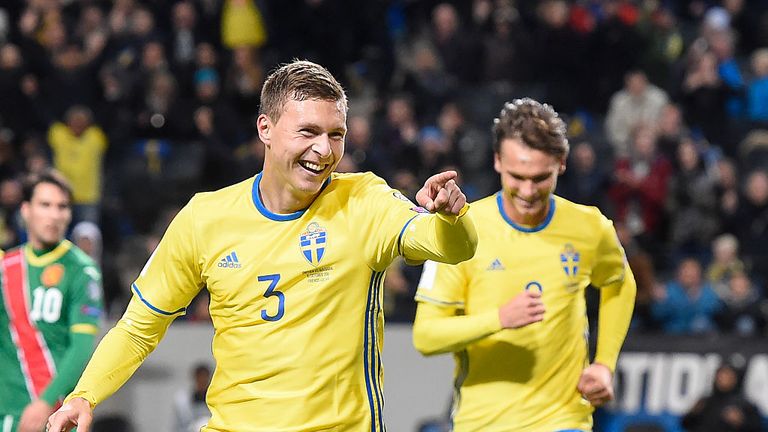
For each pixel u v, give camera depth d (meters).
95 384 15.41
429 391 32.62
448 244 13.74
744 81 56.66
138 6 55.09
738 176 51.50
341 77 54.16
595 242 20.03
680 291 39.50
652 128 49.00
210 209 15.25
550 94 53.41
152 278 15.67
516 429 19.34
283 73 14.55
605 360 20.53
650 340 33.03
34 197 23.44
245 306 15.02
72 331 23.28
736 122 52.97
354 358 14.90
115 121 50.94
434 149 47.41
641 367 32.94
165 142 51.22
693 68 53.28
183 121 50.84
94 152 49.53
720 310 39.62
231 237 15.07
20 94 50.88
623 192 46.03
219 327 15.36
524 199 19.16
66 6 56.91
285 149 14.34
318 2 54.06
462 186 47.72
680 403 32.88
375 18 54.53
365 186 15.13
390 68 53.84
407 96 51.56
